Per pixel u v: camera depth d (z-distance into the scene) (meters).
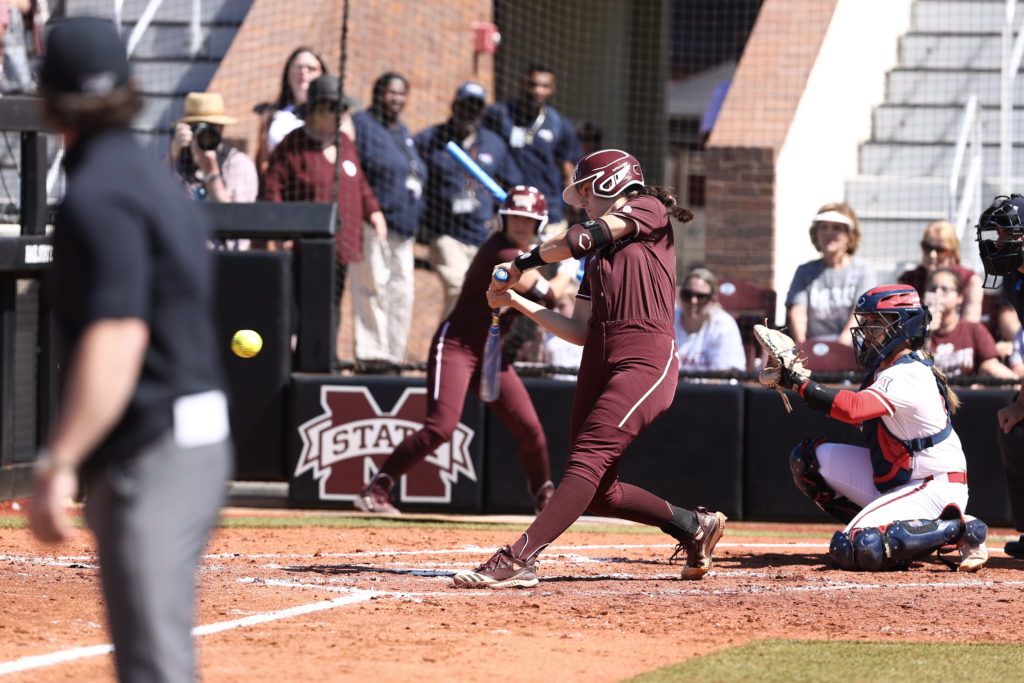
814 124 43.88
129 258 8.33
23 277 27.64
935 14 48.47
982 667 13.87
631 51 54.66
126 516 8.69
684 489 29.09
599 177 19.19
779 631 15.92
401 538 24.94
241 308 29.36
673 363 18.97
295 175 32.16
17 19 34.44
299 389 29.31
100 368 8.15
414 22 47.06
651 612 16.98
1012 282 21.67
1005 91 42.72
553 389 29.05
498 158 37.44
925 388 21.09
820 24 44.91
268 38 44.53
